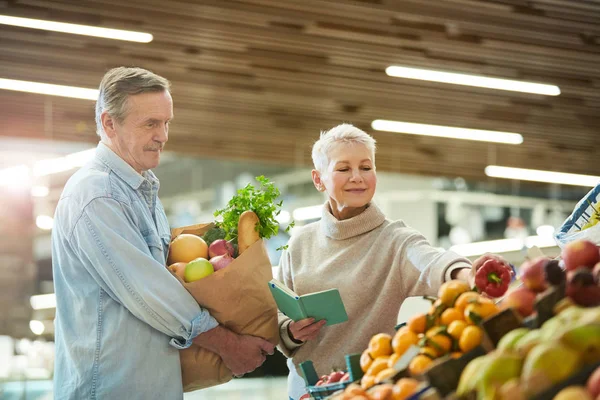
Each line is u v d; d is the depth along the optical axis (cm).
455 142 1159
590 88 971
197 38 808
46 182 958
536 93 983
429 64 882
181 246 287
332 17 774
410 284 284
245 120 1031
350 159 292
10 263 917
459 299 205
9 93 895
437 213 1238
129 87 276
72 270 274
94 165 280
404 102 993
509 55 869
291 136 1090
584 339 146
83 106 934
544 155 1230
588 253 190
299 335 280
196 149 1101
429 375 169
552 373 144
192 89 930
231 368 284
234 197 298
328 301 268
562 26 805
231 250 292
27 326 897
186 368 280
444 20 787
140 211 279
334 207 301
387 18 780
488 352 173
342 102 991
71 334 274
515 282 227
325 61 872
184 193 1090
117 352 266
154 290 265
